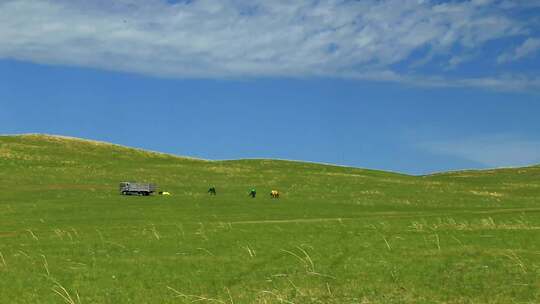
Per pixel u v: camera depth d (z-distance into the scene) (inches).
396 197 3312.0
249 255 1243.8
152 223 1941.4
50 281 1027.3
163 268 1120.8
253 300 905.5
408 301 882.8
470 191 3762.3
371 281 995.3
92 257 1239.5
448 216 2066.9
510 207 2807.6
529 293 896.3
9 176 3887.8
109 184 3777.1
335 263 1141.1
